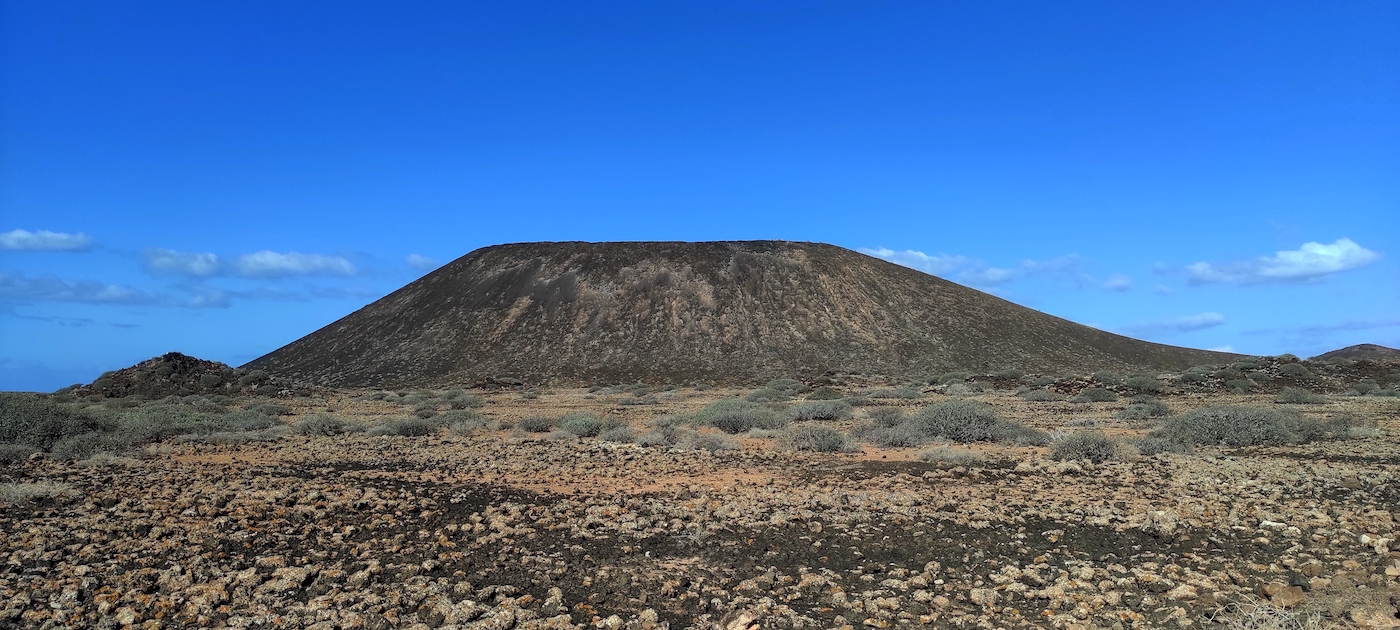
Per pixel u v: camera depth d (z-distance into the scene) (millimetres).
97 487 12352
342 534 9062
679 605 6684
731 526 9633
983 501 11102
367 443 20672
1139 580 7125
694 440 19625
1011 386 57594
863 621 6285
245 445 20188
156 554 7969
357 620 6031
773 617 6348
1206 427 19047
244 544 8461
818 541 8820
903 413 28609
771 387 60625
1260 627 5707
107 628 5895
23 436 18844
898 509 10492
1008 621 6258
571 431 22828
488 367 86750
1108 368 92812
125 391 47250
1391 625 5707
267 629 5934
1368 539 8305
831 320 99875
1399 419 25875
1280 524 9266
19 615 6129
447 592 6809
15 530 9055
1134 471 14086
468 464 15859
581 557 8164
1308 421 20766
